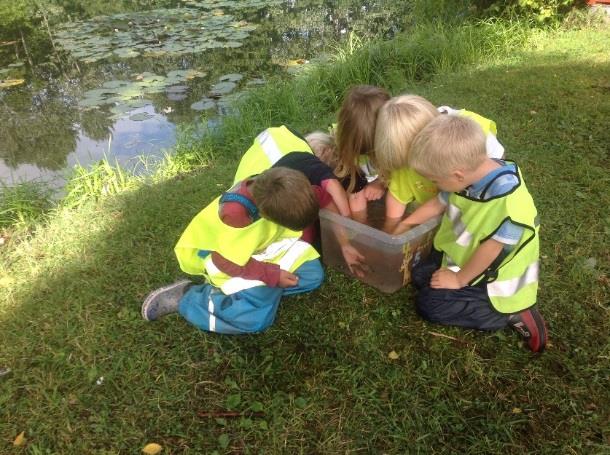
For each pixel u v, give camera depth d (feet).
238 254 7.07
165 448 6.15
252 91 16.44
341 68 17.33
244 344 7.48
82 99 19.26
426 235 7.86
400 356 7.11
